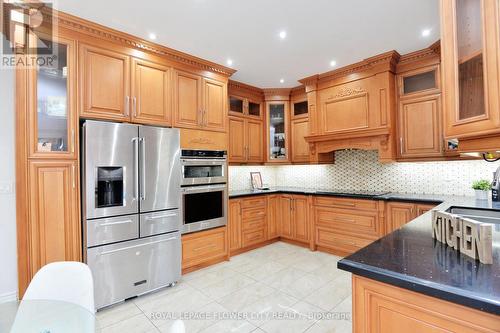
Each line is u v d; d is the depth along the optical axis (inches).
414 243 47.3
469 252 39.9
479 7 38.1
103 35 94.9
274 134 180.4
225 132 135.6
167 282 106.5
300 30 98.0
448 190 123.1
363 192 145.0
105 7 82.3
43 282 52.9
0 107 92.3
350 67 134.9
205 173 126.7
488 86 36.0
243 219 148.9
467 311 29.5
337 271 120.7
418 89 123.7
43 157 83.0
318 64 132.0
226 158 135.8
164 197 107.2
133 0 78.7
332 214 142.9
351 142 140.0
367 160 152.0
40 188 82.4
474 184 106.5
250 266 128.1
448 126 43.7
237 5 81.8
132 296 96.6
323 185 173.3
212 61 125.7
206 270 123.5
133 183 98.3
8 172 93.6
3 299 91.7
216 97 131.8
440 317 31.5
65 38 87.6
